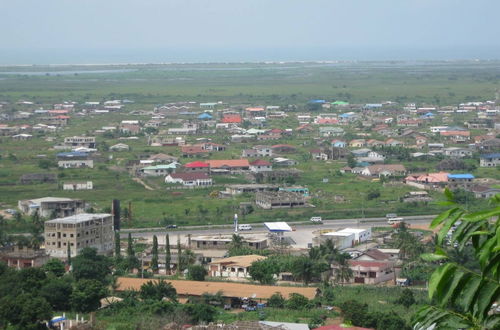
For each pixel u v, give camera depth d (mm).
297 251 177750
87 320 126312
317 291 142125
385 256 164500
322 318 125562
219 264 162625
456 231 25766
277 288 143375
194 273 156000
